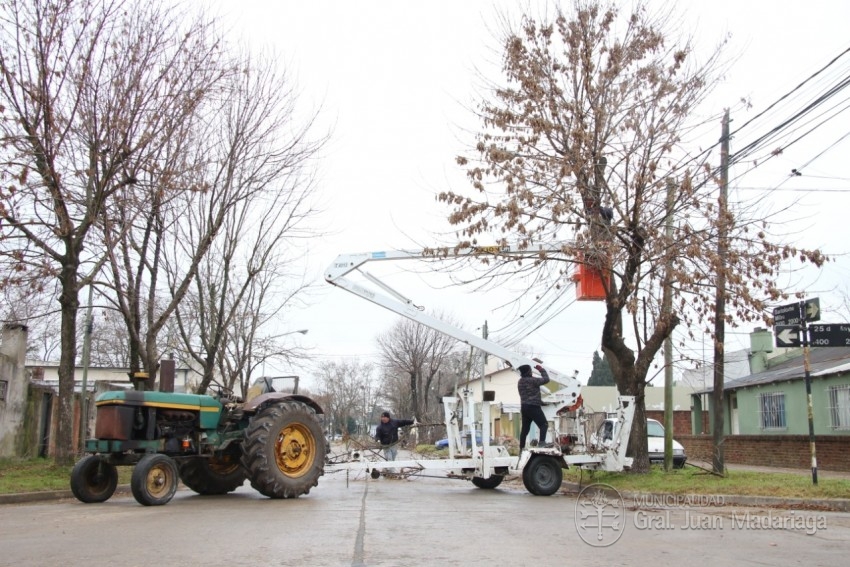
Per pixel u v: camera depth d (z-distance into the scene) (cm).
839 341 1294
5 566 592
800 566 640
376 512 996
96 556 636
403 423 1736
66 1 1383
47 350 4306
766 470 1862
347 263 1490
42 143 1366
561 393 1481
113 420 1094
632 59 1481
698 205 1423
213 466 1330
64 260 1465
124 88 1454
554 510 1062
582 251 1391
